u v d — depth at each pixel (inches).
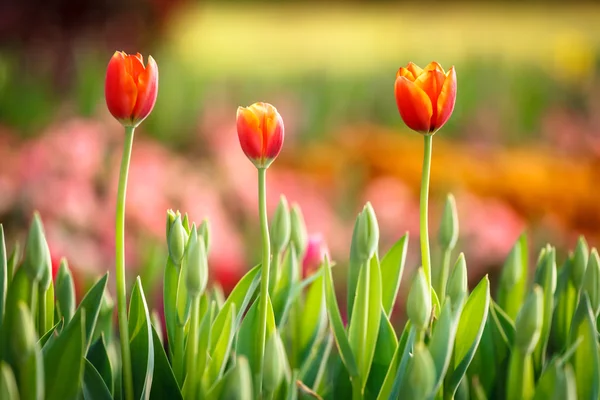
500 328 71.4
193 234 68.6
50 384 65.1
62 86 325.1
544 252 72.8
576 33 647.8
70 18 319.6
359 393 69.7
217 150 215.5
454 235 72.1
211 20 757.3
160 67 396.2
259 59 557.0
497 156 295.0
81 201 153.3
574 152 303.0
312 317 74.5
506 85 415.8
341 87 422.6
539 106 380.5
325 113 368.5
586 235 236.4
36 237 67.6
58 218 150.9
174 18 361.7
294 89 415.8
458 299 68.7
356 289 70.6
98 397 67.5
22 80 326.0
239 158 207.6
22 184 161.5
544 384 66.6
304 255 77.5
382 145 293.4
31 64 327.3
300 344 74.5
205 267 67.2
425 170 69.4
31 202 159.0
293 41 661.9
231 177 201.8
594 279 70.8
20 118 315.9
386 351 71.2
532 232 212.4
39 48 322.0
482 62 496.7
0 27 314.0
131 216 156.6
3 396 62.0
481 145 318.3
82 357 65.1
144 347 69.1
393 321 148.2
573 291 72.5
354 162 280.4
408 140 320.8
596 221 241.4
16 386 64.5
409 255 165.6
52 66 324.5
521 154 309.0
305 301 75.5
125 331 68.0
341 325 69.4
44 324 69.1
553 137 318.7
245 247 183.5
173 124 314.7
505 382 71.2
